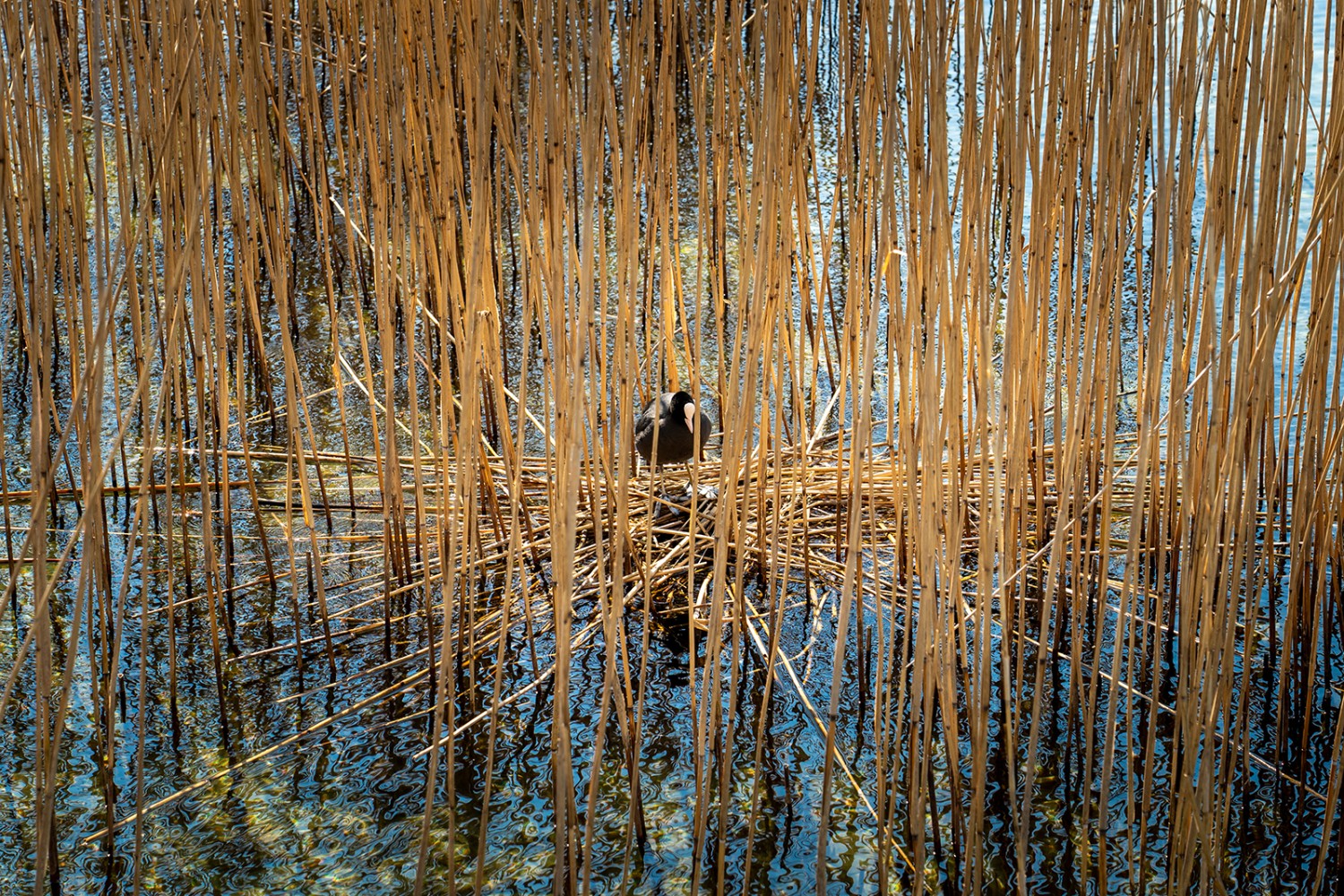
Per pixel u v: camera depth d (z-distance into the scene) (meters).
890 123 2.40
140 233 2.56
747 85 3.06
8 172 2.93
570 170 2.79
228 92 3.35
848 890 2.94
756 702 3.61
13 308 6.00
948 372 2.60
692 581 2.88
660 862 3.02
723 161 3.82
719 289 4.34
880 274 2.39
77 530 2.37
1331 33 8.88
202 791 3.22
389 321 3.59
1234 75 2.50
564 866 2.99
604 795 3.24
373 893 2.91
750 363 2.54
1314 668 3.13
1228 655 2.71
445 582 2.59
